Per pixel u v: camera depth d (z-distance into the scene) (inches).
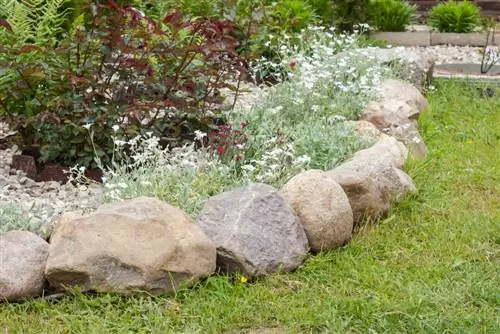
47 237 120.4
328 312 110.9
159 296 113.3
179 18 141.8
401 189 139.2
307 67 162.6
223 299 113.1
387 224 133.3
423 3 313.3
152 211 115.7
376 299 114.0
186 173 133.4
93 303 111.1
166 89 144.3
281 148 141.3
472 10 284.4
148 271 112.0
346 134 147.1
